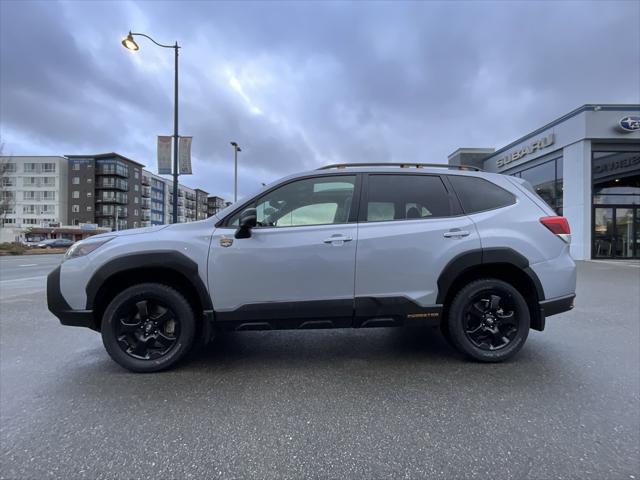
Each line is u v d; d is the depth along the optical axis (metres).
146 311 3.50
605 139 16.38
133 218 93.38
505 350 3.64
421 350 4.13
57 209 83.56
